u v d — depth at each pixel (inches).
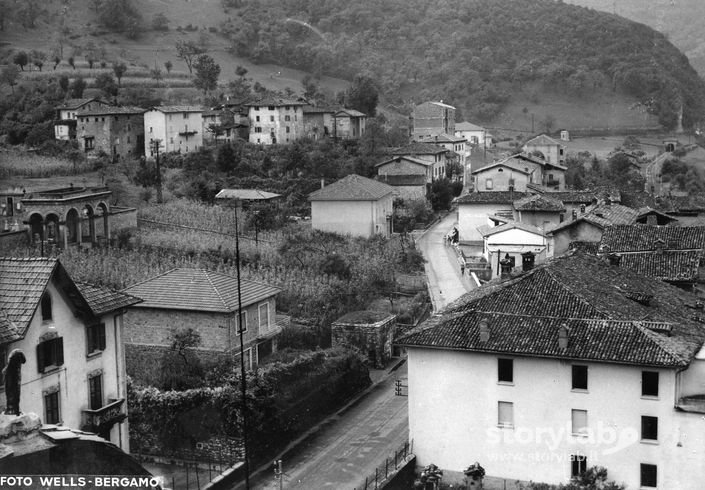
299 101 7086.6
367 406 2805.1
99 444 950.4
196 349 2625.5
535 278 2367.1
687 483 1999.3
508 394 2151.8
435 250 4817.9
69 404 1898.4
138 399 2287.2
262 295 2819.9
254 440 2301.9
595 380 2066.9
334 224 4955.7
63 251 3814.0
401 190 5994.1
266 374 2481.5
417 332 2253.9
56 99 7495.1
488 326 2201.0
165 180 5743.1
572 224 3794.3
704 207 4744.1
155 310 2662.4
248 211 4820.4
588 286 2364.7
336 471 2271.2
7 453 870.4
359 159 6274.6
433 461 2235.5
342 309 3457.2
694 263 2883.9
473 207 5009.8
